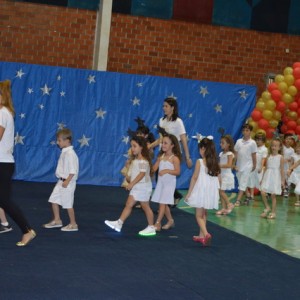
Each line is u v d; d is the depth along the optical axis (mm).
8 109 6828
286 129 13305
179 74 14297
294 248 8148
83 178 12102
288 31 14922
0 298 5137
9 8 13172
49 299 5207
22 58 13344
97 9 13648
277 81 12664
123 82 12273
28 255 6582
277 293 5926
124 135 12305
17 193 10469
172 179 8336
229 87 12828
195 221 9359
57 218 8109
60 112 11969
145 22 13977
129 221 8969
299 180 12805
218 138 12812
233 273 6551
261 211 11023
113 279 5957
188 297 5562
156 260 6836
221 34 14461
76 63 13664
